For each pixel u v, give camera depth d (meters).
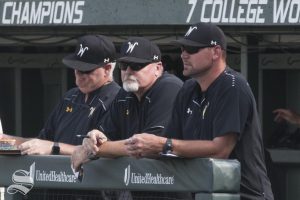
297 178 31.50
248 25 29.31
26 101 41.00
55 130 19.36
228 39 32.69
